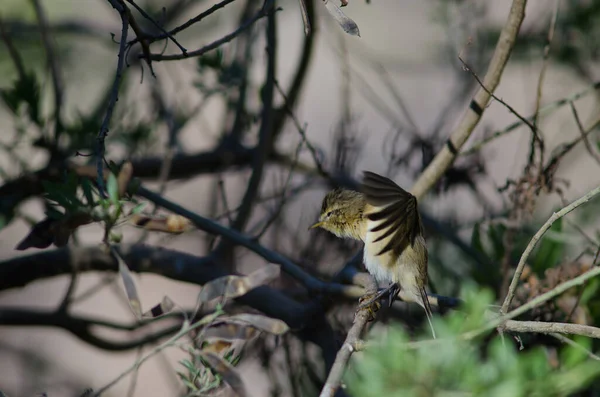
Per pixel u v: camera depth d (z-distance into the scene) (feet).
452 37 42.50
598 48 40.47
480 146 31.48
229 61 38.19
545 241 29.86
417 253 28.84
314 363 31.37
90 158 33.58
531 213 28.07
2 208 31.73
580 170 46.70
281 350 31.27
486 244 35.45
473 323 15.08
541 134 29.63
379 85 51.55
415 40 51.39
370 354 13.67
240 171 40.78
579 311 26.48
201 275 30.17
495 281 30.60
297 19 62.59
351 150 36.55
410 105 50.80
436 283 33.76
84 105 47.62
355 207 30.99
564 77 42.37
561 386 13.87
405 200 24.75
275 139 38.40
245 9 38.06
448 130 39.24
